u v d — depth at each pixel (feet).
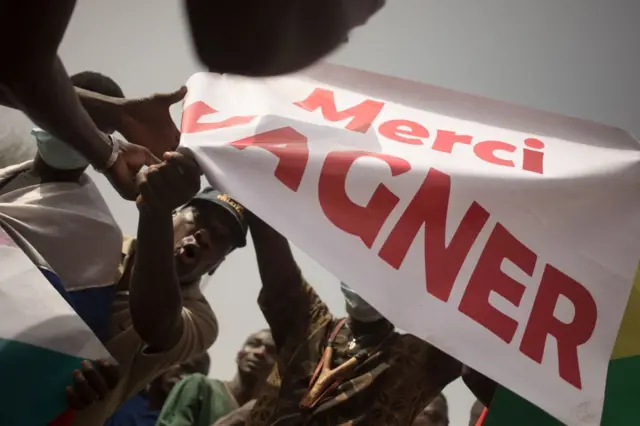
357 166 2.02
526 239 2.08
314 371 2.69
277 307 2.85
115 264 2.58
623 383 2.24
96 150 2.02
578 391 1.92
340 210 1.94
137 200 2.10
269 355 3.87
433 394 2.71
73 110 1.78
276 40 1.41
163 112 2.42
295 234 1.87
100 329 2.45
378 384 2.62
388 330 2.81
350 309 2.78
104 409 2.48
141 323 2.33
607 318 2.06
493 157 2.25
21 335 1.94
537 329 1.98
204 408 3.65
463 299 1.94
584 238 2.15
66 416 2.17
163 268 2.20
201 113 2.13
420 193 2.04
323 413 2.55
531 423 2.20
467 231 2.03
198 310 2.80
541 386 1.90
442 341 1.87
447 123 2.38
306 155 1.99
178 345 2.56
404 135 2.26
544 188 2.16
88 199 2.58
